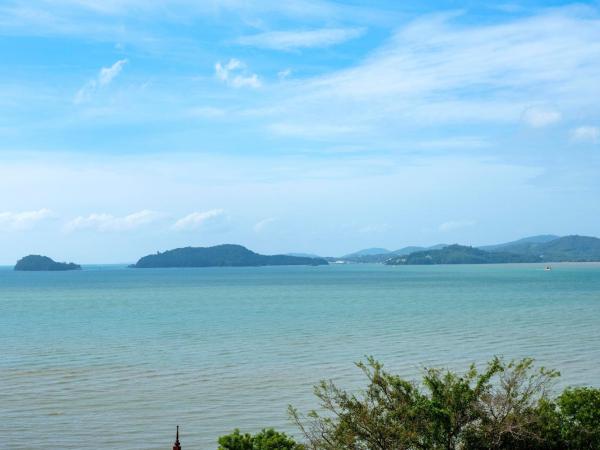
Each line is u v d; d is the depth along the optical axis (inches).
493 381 2022.6
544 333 3339.1
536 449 977.5
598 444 978.7
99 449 1497.3
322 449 998.4
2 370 2431.1
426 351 2768.2
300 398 1955.0
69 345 3097.9
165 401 1931.6
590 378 2145.7
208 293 7559.1
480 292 7190.0
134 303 5989.2
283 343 3085.6
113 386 2133.4
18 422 1713.8
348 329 3639.3
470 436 972.6
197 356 2728.8
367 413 974.4
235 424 1694.1
